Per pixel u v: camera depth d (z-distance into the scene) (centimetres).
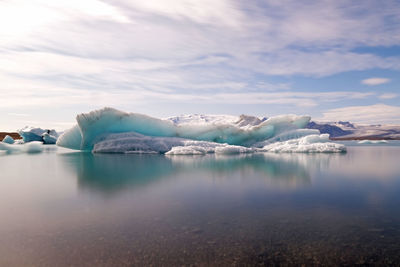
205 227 380
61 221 407
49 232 364
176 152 1588
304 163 1134
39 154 1761
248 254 303
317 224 393
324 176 803
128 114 1838
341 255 301
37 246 322
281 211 453
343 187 645
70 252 307
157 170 927
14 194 579
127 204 495
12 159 1405
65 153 1806
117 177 790
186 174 840
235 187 645
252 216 428
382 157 1436
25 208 473
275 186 656
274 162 1172
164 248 316
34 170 959
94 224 393
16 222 403
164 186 657
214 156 1482
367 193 582
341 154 1647
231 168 975
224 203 501
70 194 576
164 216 427
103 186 659
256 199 531
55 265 281
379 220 410
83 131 1800
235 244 327
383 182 710
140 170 930
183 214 437
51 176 818
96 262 286
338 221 405
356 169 952
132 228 377
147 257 296
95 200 525
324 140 1983
